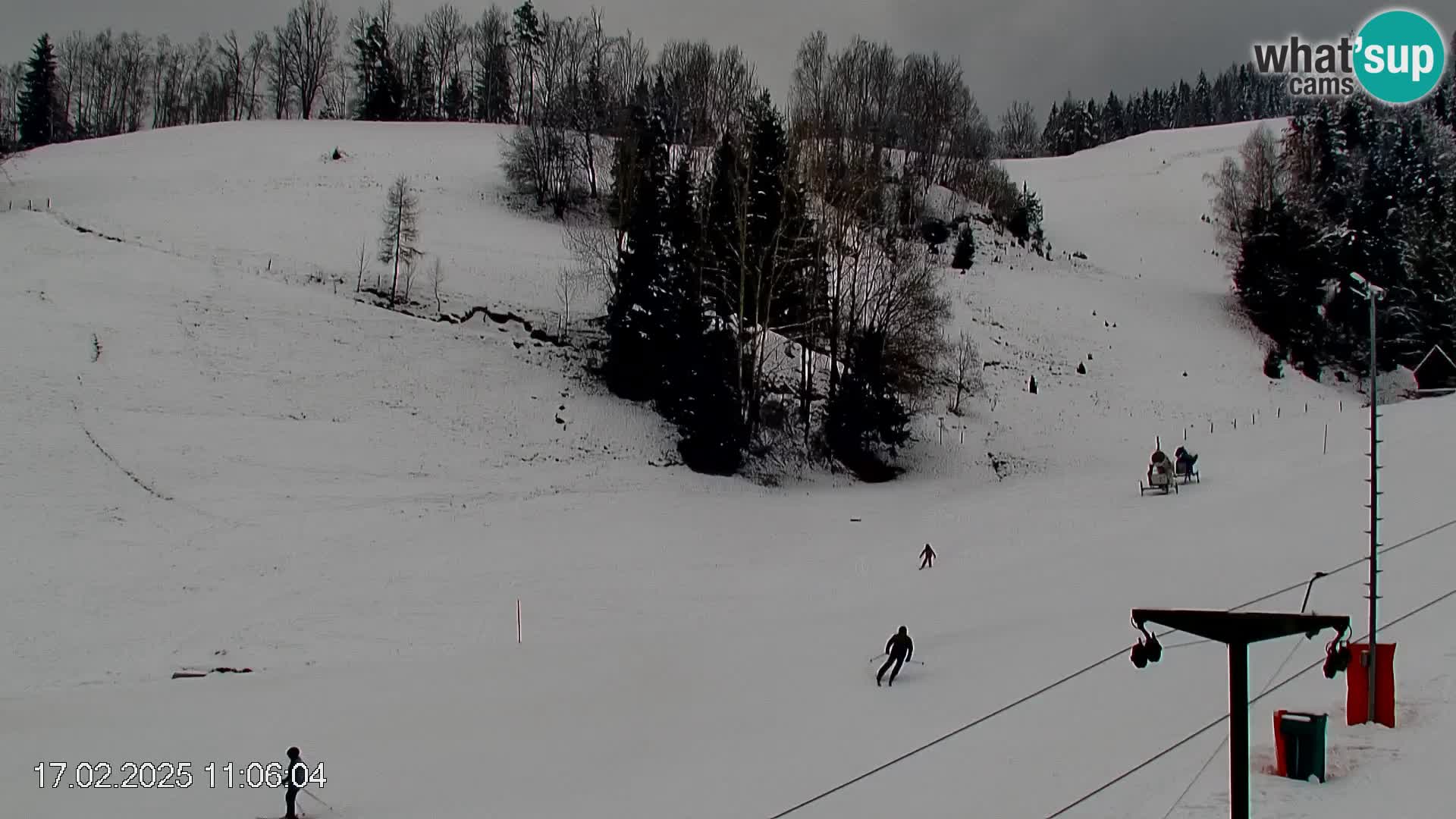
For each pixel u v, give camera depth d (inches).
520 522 1533.0
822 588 1227.9
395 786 633.0
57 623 1062.4
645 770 636.7
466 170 3437.5
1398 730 534.3
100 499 1371.8
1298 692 636.1
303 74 5738.2
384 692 849.5
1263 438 2080.5
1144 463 2095.2
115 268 2032.5
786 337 2335.1
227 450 1568.7
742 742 674.2
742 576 1328.7
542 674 880.3
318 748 714.2
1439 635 692.7
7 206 2459.4
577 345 2208.4
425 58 5777.6
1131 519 1392.7
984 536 1459.2
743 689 798.5
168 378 1708.9
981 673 775.1
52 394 1582.2
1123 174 5059.1
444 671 910.4
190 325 1870.1
